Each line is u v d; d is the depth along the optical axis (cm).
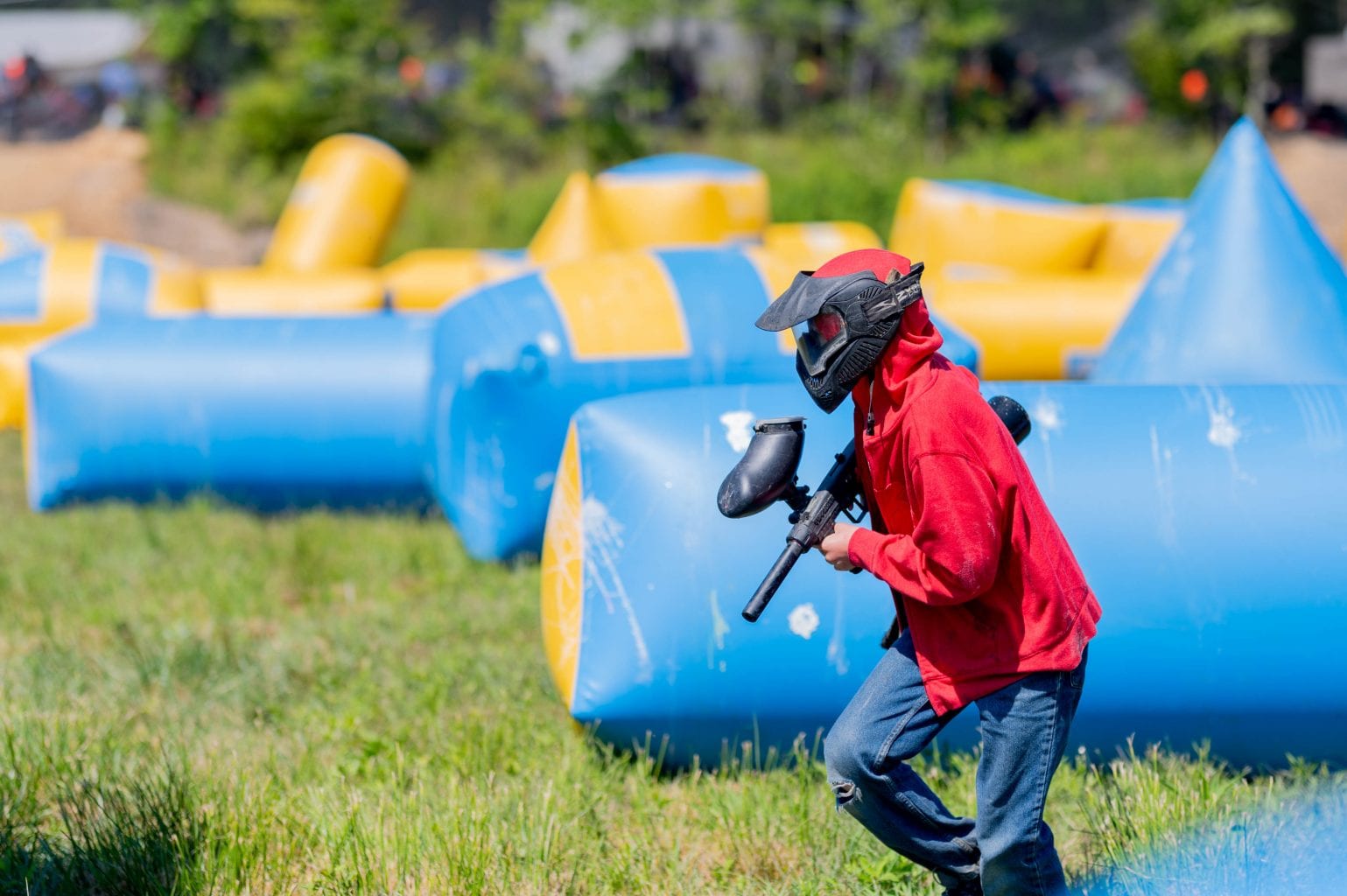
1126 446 1430
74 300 3434
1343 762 1440
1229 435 1438
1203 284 1956
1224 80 8738
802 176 7425
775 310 995
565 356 2153
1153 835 1201
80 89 8500
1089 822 1266
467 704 1661
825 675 1407
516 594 2123
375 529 2562
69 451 2677
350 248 4469
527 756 1476
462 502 2272
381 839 1234
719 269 2289
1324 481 1409
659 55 8869
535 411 2166
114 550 2419
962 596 950
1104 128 8806
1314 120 8681
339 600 2166
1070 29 10856
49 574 2253
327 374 2647
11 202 7312
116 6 8762
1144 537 1394
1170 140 8638
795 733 1444
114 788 1336
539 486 2206
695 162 4088
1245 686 1390
